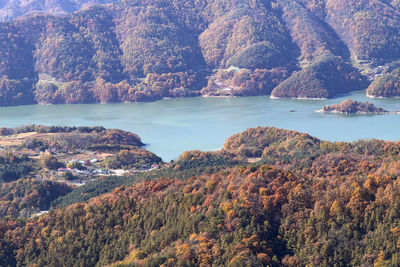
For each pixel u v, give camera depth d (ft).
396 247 618.85
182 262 609.83
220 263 606.55
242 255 607.37
